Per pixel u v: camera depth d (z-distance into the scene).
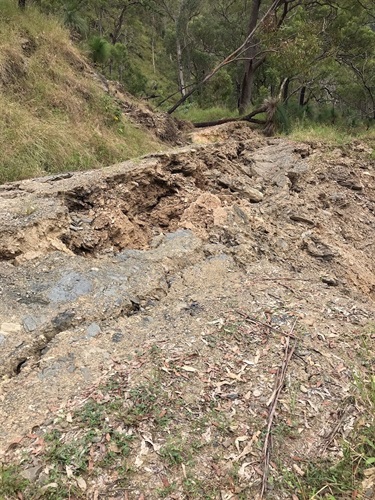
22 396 2.72
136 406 2.61
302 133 10.24
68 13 12.91
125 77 21.56
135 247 4.87
